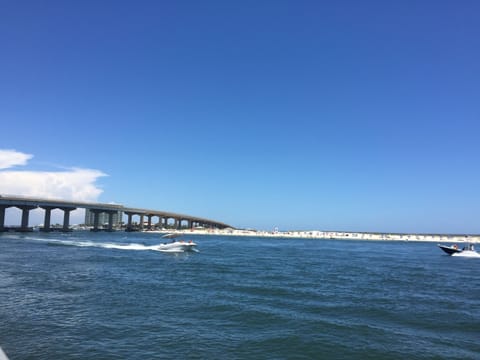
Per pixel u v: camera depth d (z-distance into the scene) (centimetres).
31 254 5512
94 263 4494
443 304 2577
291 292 2823
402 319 2133
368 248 11306
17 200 14638
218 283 3153
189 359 1437
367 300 2631
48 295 2511
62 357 1425
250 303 2391
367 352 1578
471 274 4475
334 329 1878
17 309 2117
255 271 4059
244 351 1543
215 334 1742
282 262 5269
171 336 1694
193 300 2434
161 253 6344
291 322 1975
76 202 17275
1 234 13475
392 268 4966
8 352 1469
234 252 7244
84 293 2597
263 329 1844
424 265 5650
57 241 9212
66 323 1859
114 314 2045
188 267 4294
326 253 7750
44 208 16475
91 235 15325
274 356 1502
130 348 1534
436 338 1800
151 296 2539
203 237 18450
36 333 1700
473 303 2638
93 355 1449
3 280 3097
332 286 3191
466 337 1828
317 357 1507
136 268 4091
